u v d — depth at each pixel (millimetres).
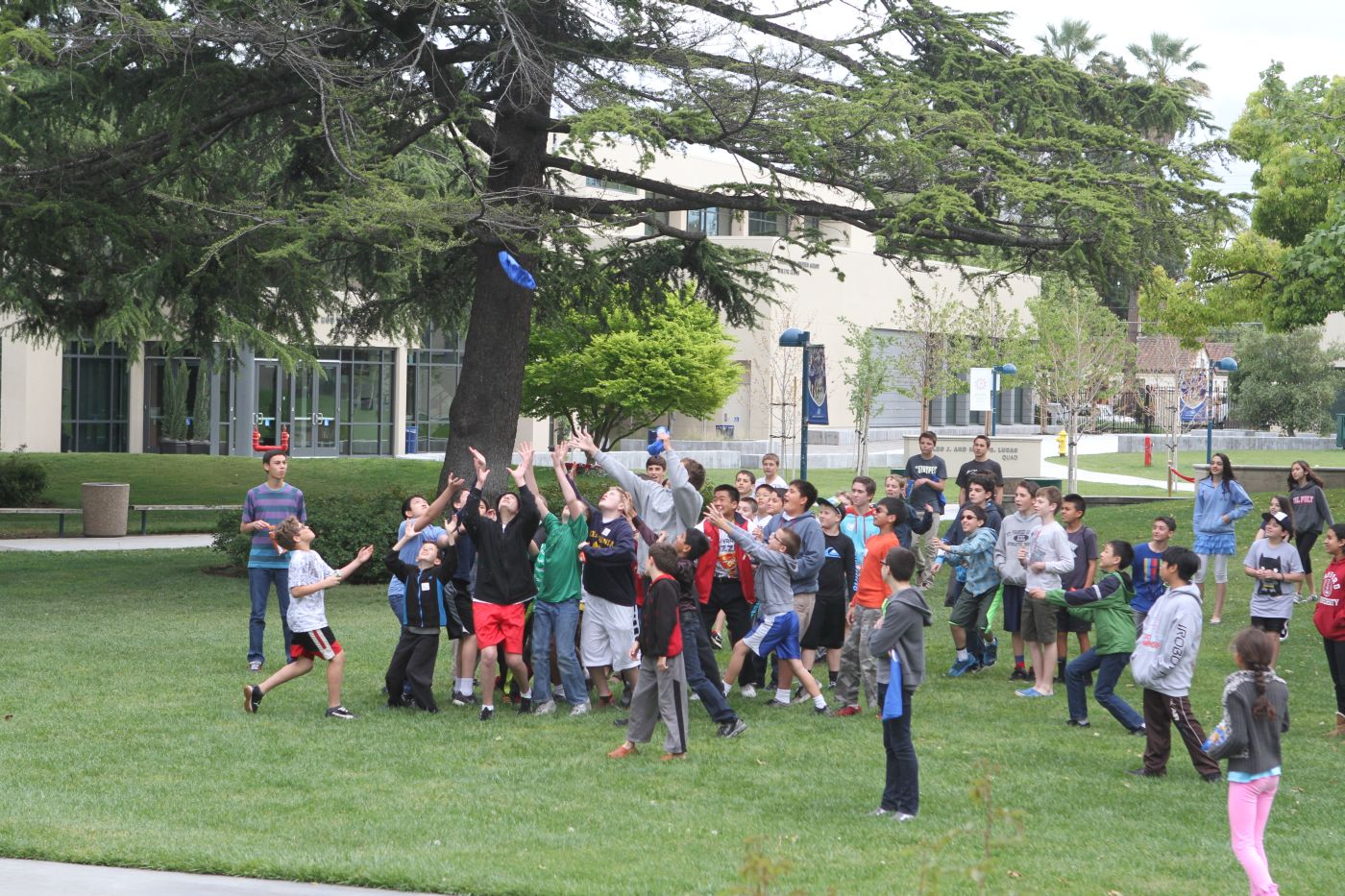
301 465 41156
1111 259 18688
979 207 19422
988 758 10695
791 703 12828
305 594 11664
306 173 20906
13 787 9438
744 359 57438
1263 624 14734
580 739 11125
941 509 19594
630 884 7402
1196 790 9773
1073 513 13289
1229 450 59906
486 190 18844
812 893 7297
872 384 48906
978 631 14539
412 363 59031
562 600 12016
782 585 12320
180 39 17344
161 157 19109
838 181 18891
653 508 12383
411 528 12117
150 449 53656
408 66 18578
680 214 53906
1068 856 8117
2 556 24188
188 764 10102
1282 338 68625
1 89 15180
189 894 7219
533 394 42656
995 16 20438
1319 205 30078
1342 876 7793
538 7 18703
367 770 10031
